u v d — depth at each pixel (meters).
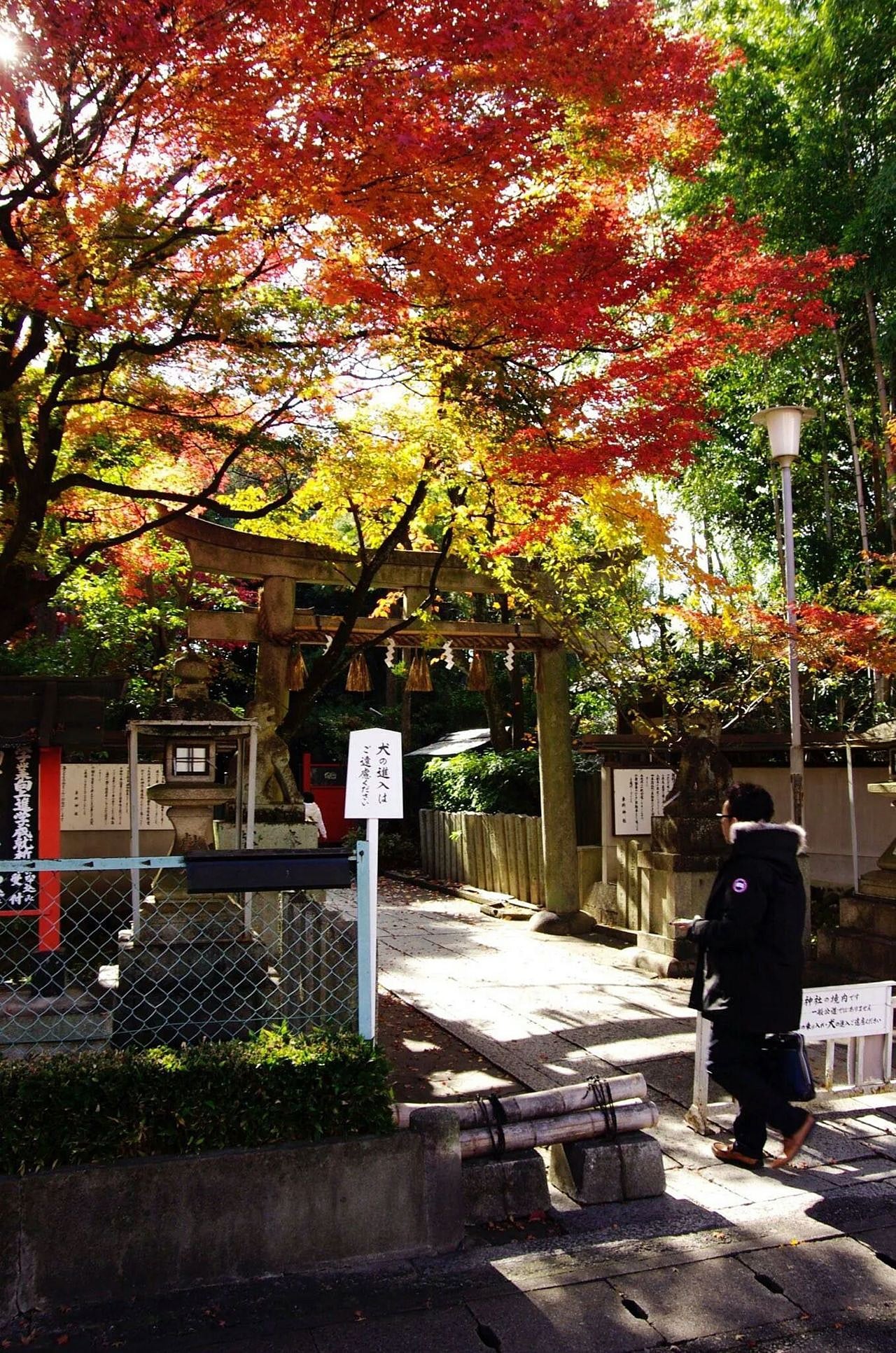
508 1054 6.54
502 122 4.65
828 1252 3.98
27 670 12.41
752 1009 4.51
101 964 7.85
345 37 4.53
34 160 5.26
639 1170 4.47
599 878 12.45
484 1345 3.37
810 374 12.11
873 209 10.09
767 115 11.16
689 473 12.73
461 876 15.97
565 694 11.87
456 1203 4.02
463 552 8.86
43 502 6.43
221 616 9.70
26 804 6.09
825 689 11.91
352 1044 4.14
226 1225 3.72
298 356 6.32
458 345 6.05
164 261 5.81
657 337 5.99
